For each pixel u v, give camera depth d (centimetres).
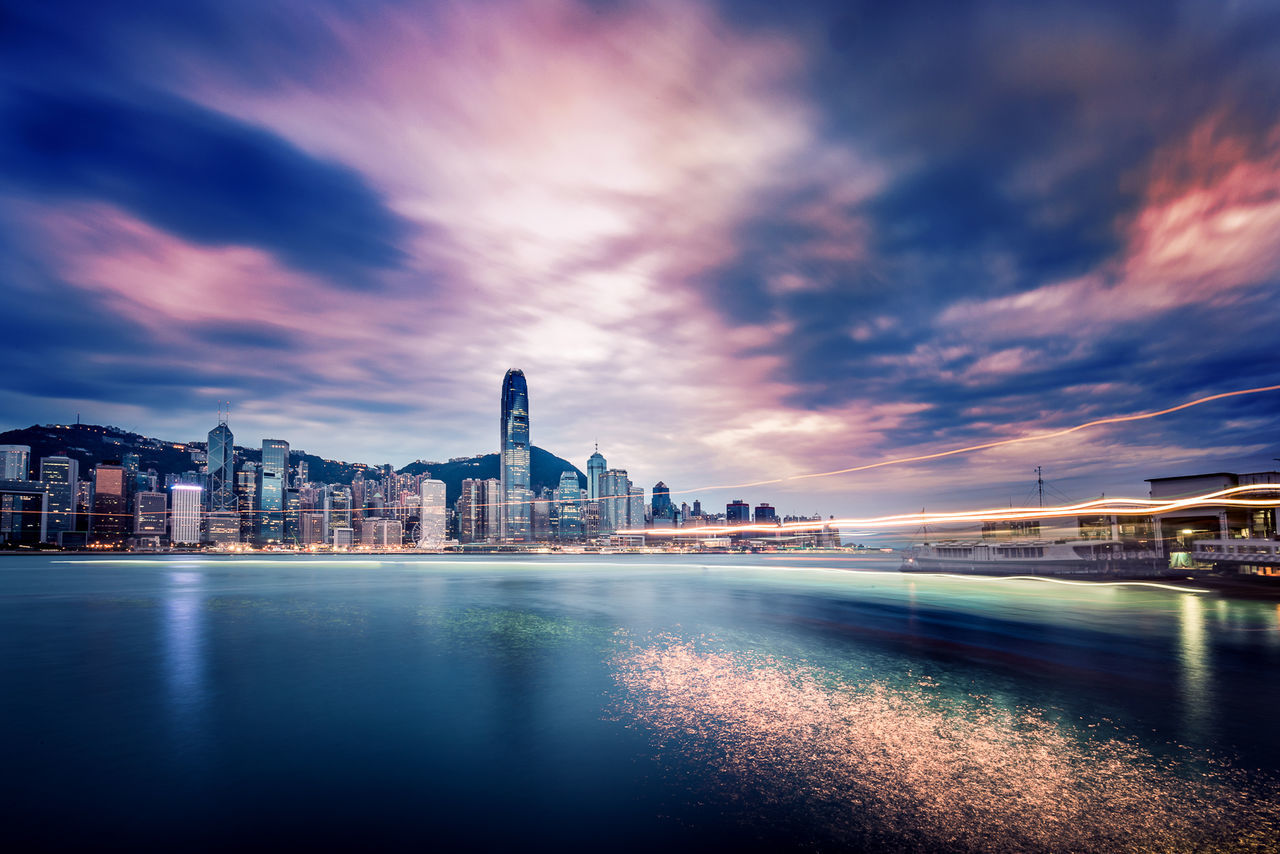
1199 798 1006
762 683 1845
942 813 957
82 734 1382
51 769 1170
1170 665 2092
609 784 1079
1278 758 1184
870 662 2170
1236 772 1113
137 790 1071
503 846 863
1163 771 1123
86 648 2555
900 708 1555
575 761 1191
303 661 2228
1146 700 1625
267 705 1617
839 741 1300
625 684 1838
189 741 1327
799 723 1431
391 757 1225
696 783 1083
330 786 1082
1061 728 1382
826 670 2031
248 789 1070
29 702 1662
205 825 939
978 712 1515
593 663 2169
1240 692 1705
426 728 1412
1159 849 847
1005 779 1088
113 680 1931
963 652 2373
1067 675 1942
